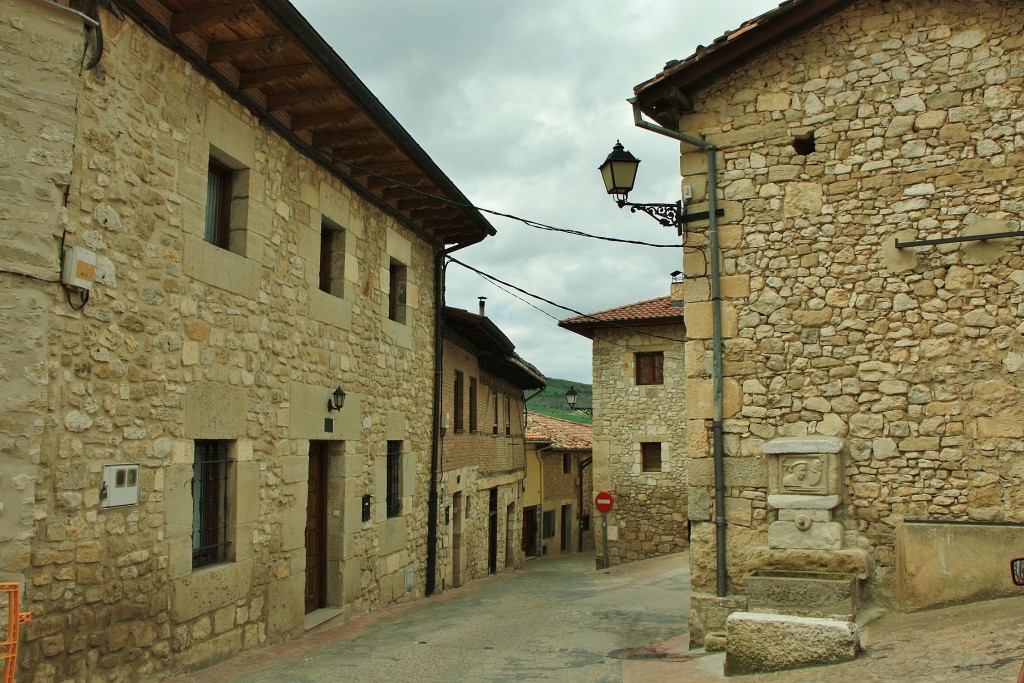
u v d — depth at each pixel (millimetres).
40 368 4906
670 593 11750
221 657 6719
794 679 5207
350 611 9281
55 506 5000
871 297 7051
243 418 7133
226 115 7012
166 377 6102
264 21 6277
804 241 7270
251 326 7312
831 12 7383
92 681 5250
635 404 17828
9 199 4863
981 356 6727
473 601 11391
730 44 7297
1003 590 6391
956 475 6676
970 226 6848
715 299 7402
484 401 17422
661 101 7676
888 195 7090
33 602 4812
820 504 6844
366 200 10000
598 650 7348
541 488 25125
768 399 7207
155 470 5938
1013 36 6926
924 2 7176
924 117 7070
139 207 5859
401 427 11023
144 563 5789
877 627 6273
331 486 9234
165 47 6203
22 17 5020
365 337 9867
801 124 7391
